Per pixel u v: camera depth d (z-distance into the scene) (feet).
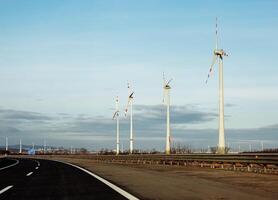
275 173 84.99
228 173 86.69
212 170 100.01
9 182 65.87
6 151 562.25
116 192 50.16
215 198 43.29
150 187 55.98
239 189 52.13
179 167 119.55
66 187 56.90
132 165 140.67
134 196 45.96
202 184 59.62
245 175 79.66
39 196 46.85
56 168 114.52
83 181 67.26
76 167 121.80
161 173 88.38
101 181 67.00
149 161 169.07
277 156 86.84
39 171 97.96
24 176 80.07
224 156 112.37
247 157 100.07
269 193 47.55
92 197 45.42
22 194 48.91
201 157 126.72
